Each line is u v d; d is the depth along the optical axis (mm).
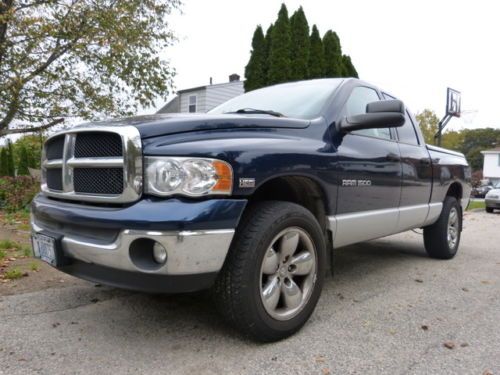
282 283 2580
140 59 9938
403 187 3875
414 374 2191
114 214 2191
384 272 4367
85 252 2299
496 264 4910
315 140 2904
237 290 2322
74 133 2537
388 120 2926
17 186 9500
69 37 9180
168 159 2186
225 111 3748
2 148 23094
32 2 9125
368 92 3812
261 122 2660
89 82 10031
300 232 2650
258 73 15086
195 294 3367
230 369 2195
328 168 2904
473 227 8805
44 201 2771
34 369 2172
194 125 2391
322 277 2838
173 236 2072
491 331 2791
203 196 2193
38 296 3297
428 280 4078
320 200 2992
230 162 2281
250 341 2525
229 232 2221
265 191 2879
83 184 2490
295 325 2619
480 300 3469
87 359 2285
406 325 2863
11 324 2754
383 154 3549
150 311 2998
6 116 9625
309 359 2326
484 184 38125
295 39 14234
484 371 2236
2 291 3400
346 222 3129
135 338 2555
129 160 2207
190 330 2676
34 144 11555
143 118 2525
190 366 2219
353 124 3070
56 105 9766
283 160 2545
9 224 6863
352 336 2654
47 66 9617
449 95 18984
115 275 2250
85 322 2797
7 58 9281
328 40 14742
